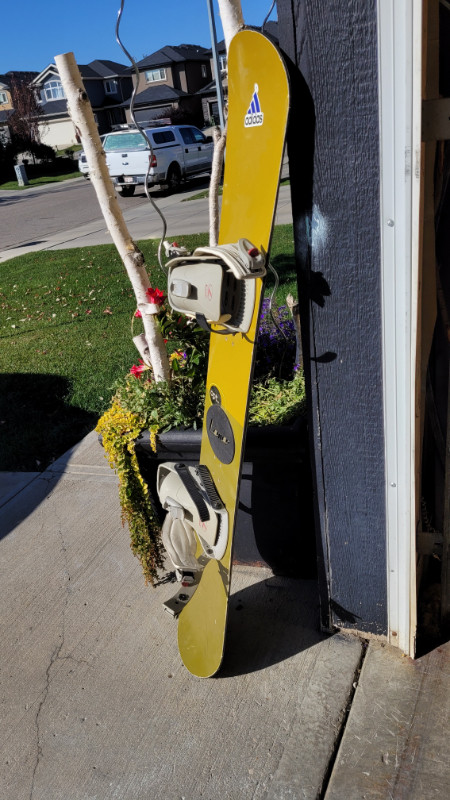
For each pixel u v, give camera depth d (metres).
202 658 2.24
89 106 2.45
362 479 2.05
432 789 1.78
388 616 2.22
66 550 3.08
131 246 2.64
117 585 2.80
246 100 1.83
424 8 1.50
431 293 1.87
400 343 1.82
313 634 2.38
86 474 3.76
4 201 25.16
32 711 2.22
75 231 14.37
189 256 1.91
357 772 1.86
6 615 2.70
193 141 18.83
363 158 1.68
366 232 1.75
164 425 2.63
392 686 2.11
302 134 1.74
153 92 49.97
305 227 1.83
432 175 1.76
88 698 2.24
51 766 2.01
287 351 3.28
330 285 1.86
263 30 1.98
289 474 2.42
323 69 1.64
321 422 2.05
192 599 2.40
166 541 2.43
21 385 5.15
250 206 1.87
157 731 2.07
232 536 2.05
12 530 3.31
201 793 1.86
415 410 1.88
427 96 1.67
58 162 39.69
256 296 1.80
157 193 18.50
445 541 2.13
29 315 7.58
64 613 2.67
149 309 2.66
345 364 1.93
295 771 1.88
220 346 2.12
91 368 5.30
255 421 2.63
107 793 1.90
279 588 2.64
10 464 4.03
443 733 1.93
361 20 1.55
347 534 2.16
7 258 12.05
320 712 2.06
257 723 2.05
